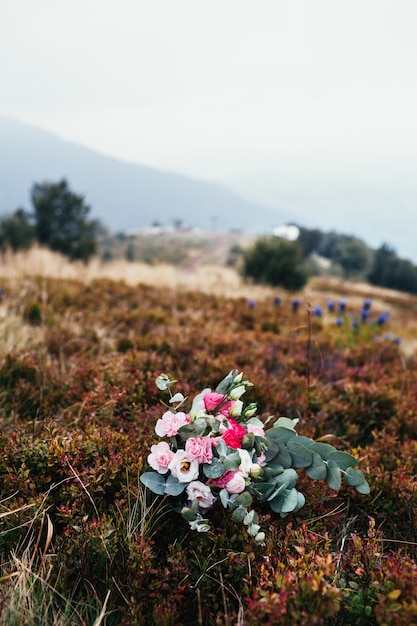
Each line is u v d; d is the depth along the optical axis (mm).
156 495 1086
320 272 29547
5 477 1067
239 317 3377
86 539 973
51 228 17266
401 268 31922
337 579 931
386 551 1116
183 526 1062
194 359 1837
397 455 1401
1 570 965
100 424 1337
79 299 3336
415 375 2105
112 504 1093
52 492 1103
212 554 979
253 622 828
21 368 1679
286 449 1113
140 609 891
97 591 957
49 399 1554
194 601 942
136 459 1134
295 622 812
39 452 1123
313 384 1690
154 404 1501
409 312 10062
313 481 1175
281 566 905
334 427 1604
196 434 1033
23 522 1019
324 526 1095
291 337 2562
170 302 3666
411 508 1155
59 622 876
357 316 3289
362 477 1109
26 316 2674
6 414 1487
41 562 986
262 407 1564
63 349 2068
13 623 879
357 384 1749
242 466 1009
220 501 1079
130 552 960
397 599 855
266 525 1058
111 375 1552
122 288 4094
